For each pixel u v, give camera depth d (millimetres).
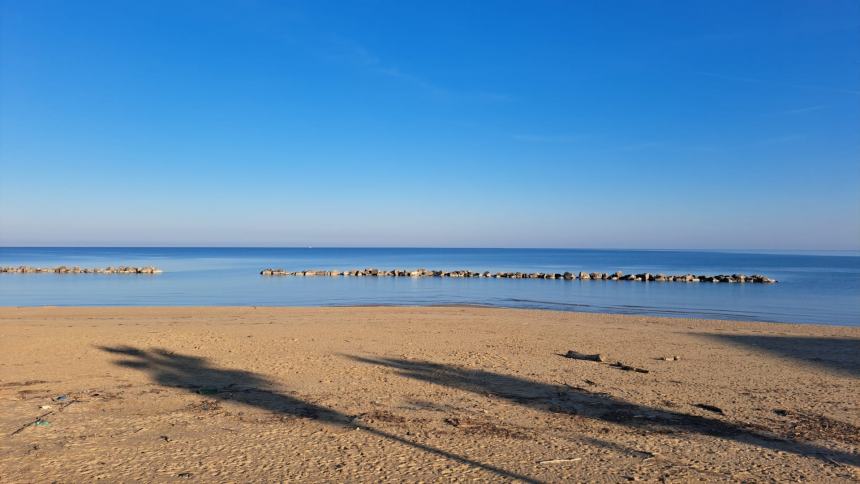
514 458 6074
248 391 9172
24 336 14281
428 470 5684
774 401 8906
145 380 9922
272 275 56312
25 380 9773
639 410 8258
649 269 77688
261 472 5582
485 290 39812
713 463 5988
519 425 7402
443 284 45594
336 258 129375
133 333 15070
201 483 5281
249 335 15219
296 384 9703
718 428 7371
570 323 19453
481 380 10219
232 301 31156
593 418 7793
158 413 7797
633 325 19156
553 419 7711
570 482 5414
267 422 7398
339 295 35375
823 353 13781
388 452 6223
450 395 9047
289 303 30312
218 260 104312
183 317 20094
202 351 12750
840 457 6254
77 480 5309
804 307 29828
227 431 6969
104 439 6586
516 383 10000
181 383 9719
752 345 14930
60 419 7414
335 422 7418
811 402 8859
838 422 7730
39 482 5246
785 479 5555
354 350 13164
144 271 59531
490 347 13938
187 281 47094
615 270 75062
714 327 18969
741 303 31594
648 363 12156
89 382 9688
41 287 39781
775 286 45594
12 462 5770
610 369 11391
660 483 5410
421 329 17094
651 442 6719
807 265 94062
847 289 42406
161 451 6184
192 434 6836
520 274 55844
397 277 54938
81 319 19000
